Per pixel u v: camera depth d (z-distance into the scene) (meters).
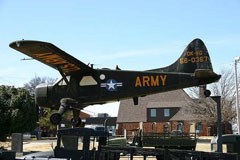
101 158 11.92
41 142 37.97
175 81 15.07
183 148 18.28
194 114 47.91
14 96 24.31
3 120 23.55
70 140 12.14
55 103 16.02
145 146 18.17
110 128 71.81
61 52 14.05
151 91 15.18
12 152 11.61
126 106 64.50
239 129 27.64
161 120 59.03
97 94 15.45
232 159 9.80
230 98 44.06
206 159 10.18
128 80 15.34
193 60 15.39
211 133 53.22
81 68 15.39
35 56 14.52
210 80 14.88
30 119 25.19
